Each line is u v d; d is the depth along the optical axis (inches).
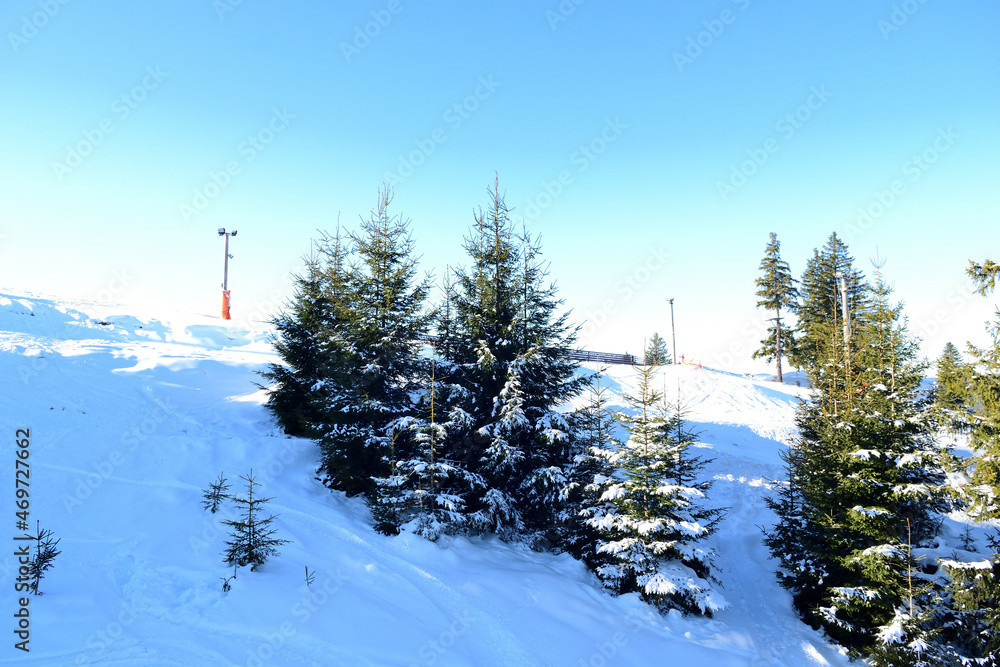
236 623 341.4
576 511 588.4
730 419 1192.2
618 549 507.2
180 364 942.4
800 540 573.6
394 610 399.5
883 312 740.7
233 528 478.0
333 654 330.0
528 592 472.4
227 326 1457.9
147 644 305.9
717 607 478.3
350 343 618.5
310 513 549.6
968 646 475.5
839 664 477.7
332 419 607.5
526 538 605.6
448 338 647.8
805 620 554.9
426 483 563.5
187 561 410.6
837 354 699.4
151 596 355.3
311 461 669.3
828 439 568.4
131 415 682.2
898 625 466.3
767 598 606.9
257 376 991.0
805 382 2023.9
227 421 739.4
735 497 872.3
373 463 609.0
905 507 557.6
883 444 534.9
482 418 625.0
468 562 511.2
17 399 637.3
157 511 481.7
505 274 636.1
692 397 1336.1
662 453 514.9
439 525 532.1
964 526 717.9
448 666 346.3
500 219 641.6
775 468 952.9
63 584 351.9
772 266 1768.0
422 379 634.2
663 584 482.6
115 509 472.7
